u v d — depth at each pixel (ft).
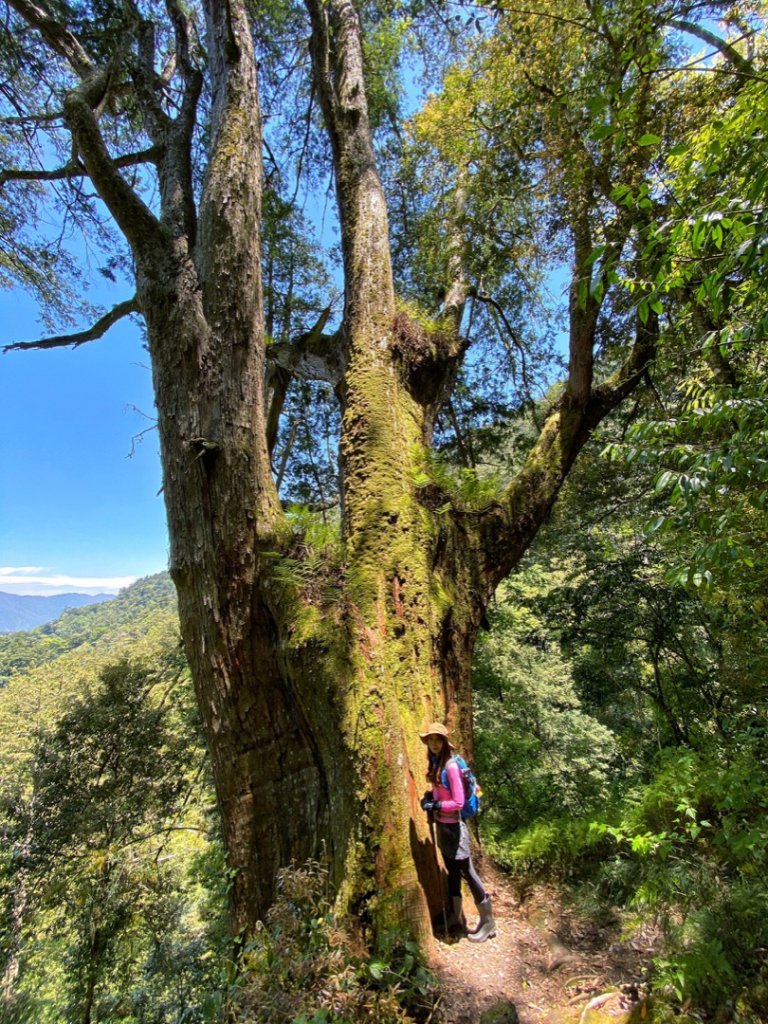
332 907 10.95
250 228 16.70
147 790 30.83
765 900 9.77
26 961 29.94
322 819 13.12
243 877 13.48
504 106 21.04
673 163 7.83
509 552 17.66
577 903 13.05
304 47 29.73
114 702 32.65
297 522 14.92
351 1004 8.36
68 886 26.78
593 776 30.89
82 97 16.16
